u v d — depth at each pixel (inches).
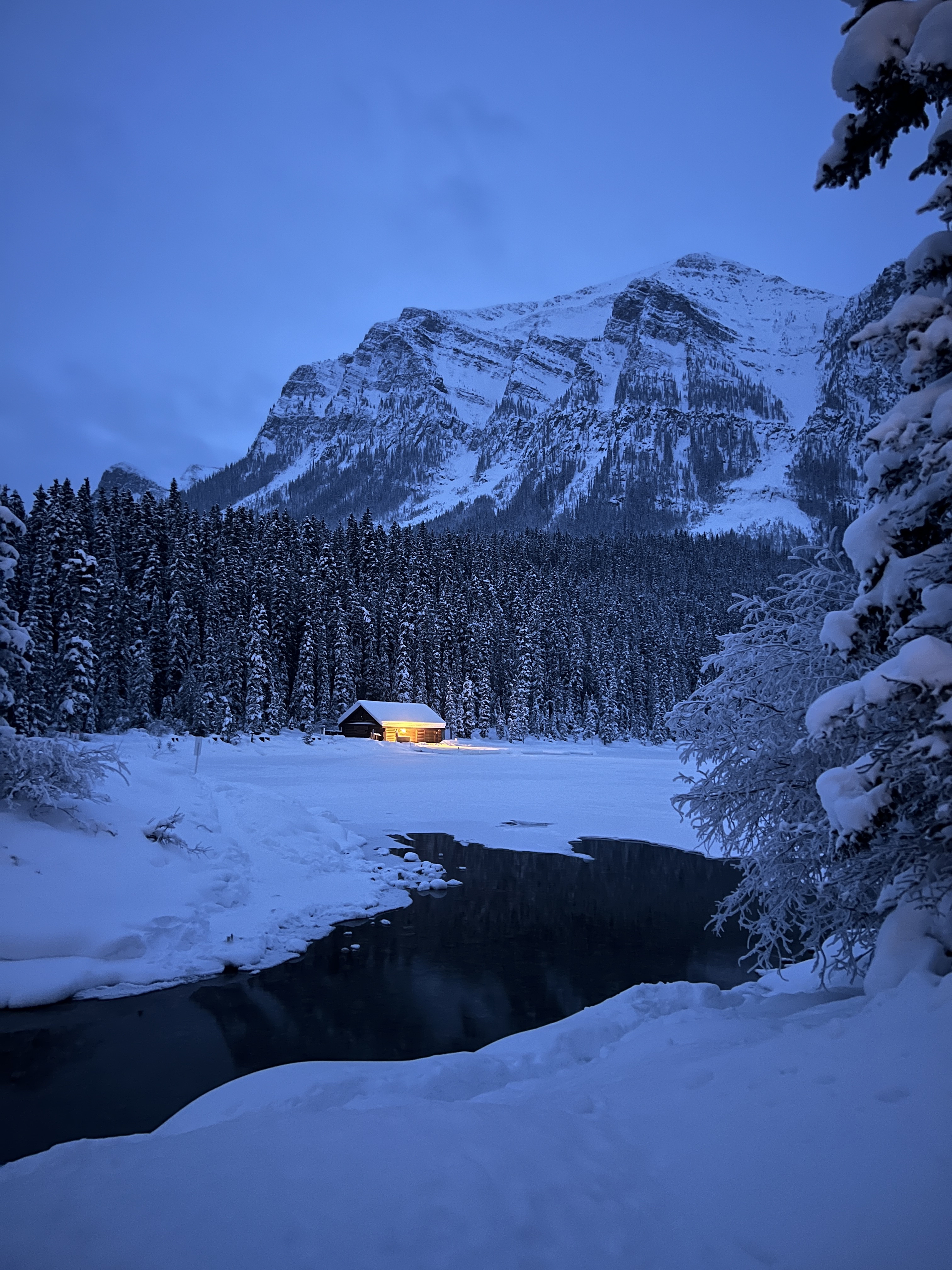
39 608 2075.5
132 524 3240.7
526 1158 150.9
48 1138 305.9
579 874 884.0
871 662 328.2
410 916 685.9
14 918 475.8
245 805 826.2
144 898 550.3
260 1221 127.9
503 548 6210.6
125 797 674.2
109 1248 122.5
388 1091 272.1
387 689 3516.2
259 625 2716.5
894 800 219.0
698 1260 126.3
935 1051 171.5
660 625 5152.6
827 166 252.5
